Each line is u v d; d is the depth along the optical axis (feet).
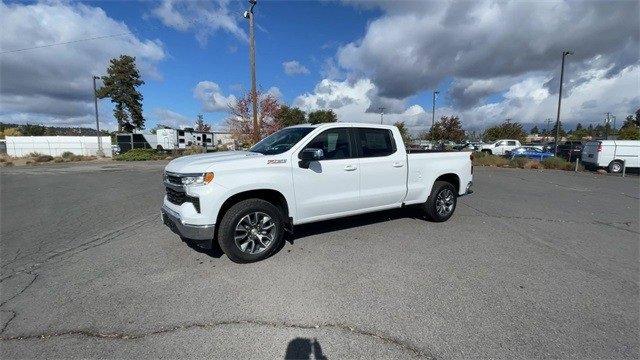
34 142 143.13
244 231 13.19
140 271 12.63
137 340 8.55
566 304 10.19
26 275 12.38
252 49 52.37
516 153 89.15
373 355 7.96
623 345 8.29
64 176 47.42
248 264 13.21
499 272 12.50
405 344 8.34
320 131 15.11
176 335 8.73
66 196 29.22
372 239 16.28
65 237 16.90
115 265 13.23
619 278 12.03
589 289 11.17
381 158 16.61
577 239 16.60
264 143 17.03
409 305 10.12
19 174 52.49
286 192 13.91
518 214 21.94
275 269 12.71
